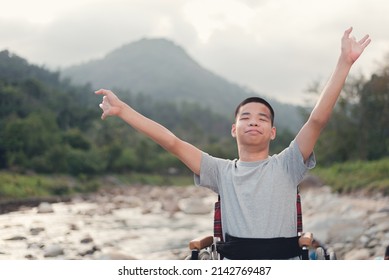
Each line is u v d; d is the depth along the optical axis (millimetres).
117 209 28000
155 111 155875
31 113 64875
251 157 3254
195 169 3299
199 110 173000
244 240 3023
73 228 16812
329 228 13133
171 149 3215
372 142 41312
